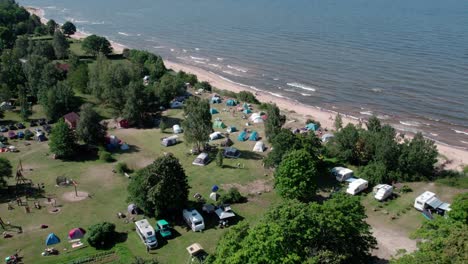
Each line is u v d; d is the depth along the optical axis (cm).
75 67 13262
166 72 14525
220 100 12150
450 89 13625
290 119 11006
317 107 12588
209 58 18450
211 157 8262
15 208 6384
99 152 8369
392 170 7381
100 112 10931
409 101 12825
